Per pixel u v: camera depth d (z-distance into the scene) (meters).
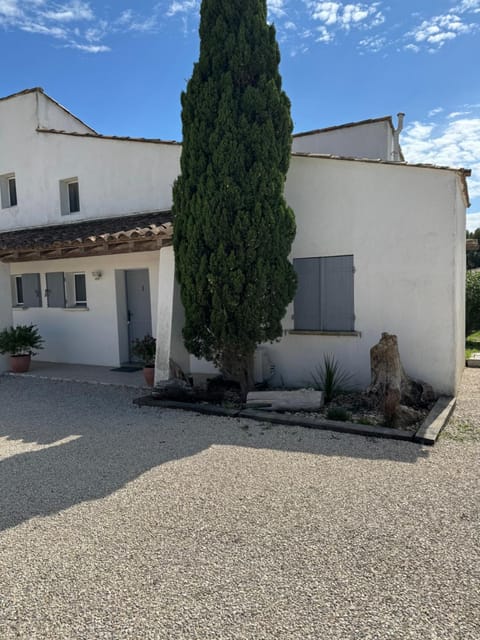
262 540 3.35
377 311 7.71
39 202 12.32
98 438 5.82
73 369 10.79
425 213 7.21
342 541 3.31
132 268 10.68
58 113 12.84
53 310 11.86
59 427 6.39
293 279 7.35
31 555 3.25
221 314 6.92
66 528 3.60
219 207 6.79
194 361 9.49
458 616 2.55
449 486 4.16
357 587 2.81
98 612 2.66
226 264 6.81
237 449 5.25
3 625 2.58
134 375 9.84
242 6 6.93
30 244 9.42
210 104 6.95
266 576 2.94
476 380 8.99
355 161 7.57
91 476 4.61
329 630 2.47
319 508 3.80
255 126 6.78
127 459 5.04
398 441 5.39
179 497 4.07
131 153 10.68
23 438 5.95
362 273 7.79
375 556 3.12
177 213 7.38
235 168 6.79
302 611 2.62
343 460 4.84
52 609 2.70
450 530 3.42
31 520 3.75
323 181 7.97
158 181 10.38
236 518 3.68
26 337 10.64
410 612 2.58
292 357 8.45
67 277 11.66
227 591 2.81
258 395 6.86
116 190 10.98
